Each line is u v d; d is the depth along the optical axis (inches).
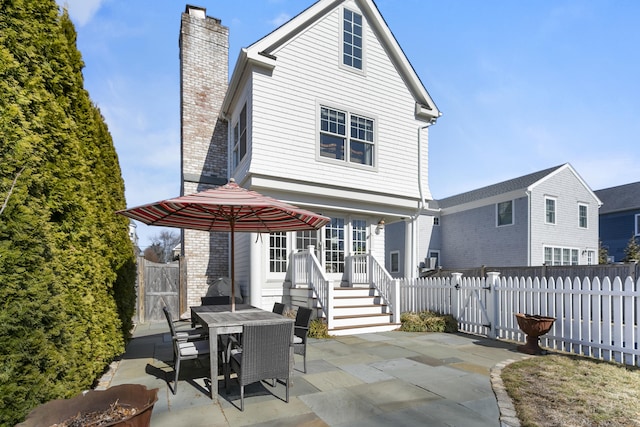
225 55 469.4
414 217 423.5
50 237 120.3
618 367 190.7
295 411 138.6
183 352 163.9
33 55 126.8
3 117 106.7
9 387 89.8
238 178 385.4
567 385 161.2
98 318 172.9
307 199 357.7
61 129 142.6
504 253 738.8
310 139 351.6
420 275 705.6
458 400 149.3
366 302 350.6
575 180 771.4
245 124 363.6
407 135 418.0
